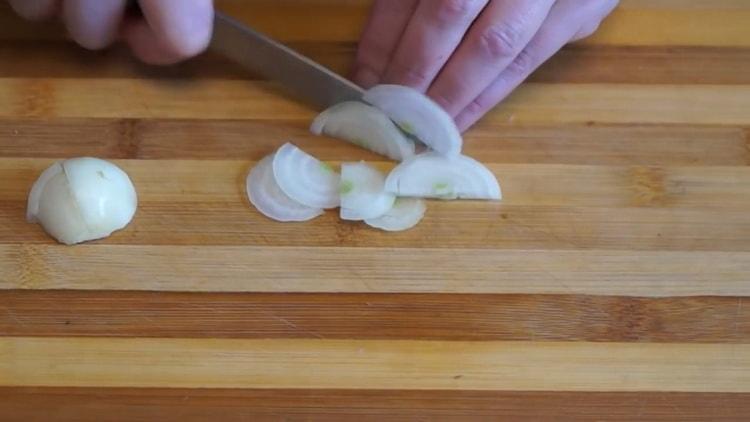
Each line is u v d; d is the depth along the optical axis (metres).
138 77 0.67
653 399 0.60
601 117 0.67
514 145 0.66
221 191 0.64
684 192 0.65
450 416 0.60
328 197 0.64
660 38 0.70
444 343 0.61
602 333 0.61
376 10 0.64
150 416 0.59
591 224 0.64
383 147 0.66
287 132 0.66
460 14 0.61
